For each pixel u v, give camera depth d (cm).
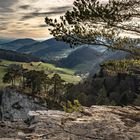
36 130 823
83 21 1567
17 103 16750
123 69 1841
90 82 14588
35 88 16562
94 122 947
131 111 1228
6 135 760
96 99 12275
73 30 1602
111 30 1630
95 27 1616
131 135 852
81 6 1538
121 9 1540
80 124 912
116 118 1045
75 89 14625
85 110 1147
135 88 12594
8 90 17512
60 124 890
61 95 15788
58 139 772
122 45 1678
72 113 1067
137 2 1545
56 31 1630
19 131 805
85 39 1631
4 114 17300
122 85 13162
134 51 1686
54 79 16362
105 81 13850
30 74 16812
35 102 15575
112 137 827
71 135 812
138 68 1811
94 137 815
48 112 1027
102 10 1502
